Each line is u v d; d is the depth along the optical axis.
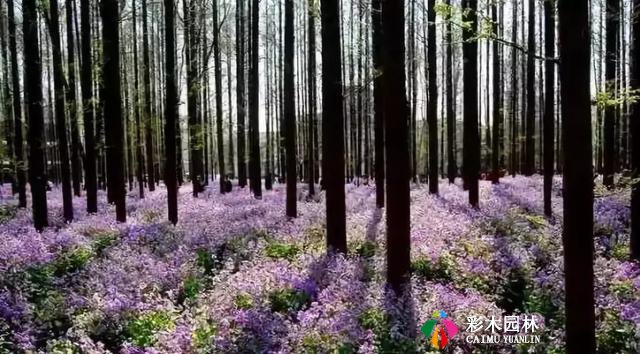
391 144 8.79
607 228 13.91
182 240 12.91
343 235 11.16
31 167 15.46
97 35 25.52
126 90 29.75
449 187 26.50
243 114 31.66
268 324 7.38
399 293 8.59
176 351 6.66
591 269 5.70
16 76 21.56
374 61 16.28
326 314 7.50
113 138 16.48
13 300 8.63
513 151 34.94
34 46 14.95
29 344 7.08
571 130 5.56
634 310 7.70
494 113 27.00
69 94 19.36
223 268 11.06
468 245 11.62
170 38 16.02
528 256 10.90
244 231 13.91
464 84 18.27
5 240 13.09
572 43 5.48
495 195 20.56
